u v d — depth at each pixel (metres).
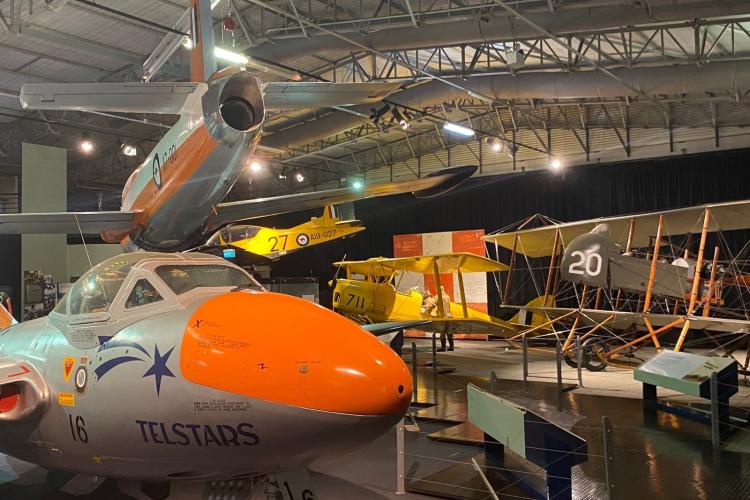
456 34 11.72
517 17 10.91
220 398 3.12
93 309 4.01
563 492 4.32
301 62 16.12
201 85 7.62
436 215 22.45
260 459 3.19
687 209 9.64
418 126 21.61
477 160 21.66
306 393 3.00
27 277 16.08
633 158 18.53
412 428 6.26
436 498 4.86
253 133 7.64
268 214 10.19
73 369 3.80
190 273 4.04
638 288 10.66
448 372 11.88
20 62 14.51
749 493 4.78
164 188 8.73
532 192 20.39
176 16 12.68
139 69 15.19
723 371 6.92
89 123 18.58
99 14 12.34
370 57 16.16
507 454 6.01
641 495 4.75
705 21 11.09
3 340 5.21
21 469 5.79
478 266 12.96
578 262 10.76
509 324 13.81
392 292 15.02
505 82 15.22
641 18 10.19
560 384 9.61
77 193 25.28
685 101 15.95
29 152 16.94
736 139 16.94
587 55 14.02
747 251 16.25
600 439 6.51
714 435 6.12
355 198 10.19
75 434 3.77
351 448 3.15
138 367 3.43
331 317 3.41
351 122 18.67
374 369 3.05
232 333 3.28
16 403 4.01
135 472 3.66
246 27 12.96
